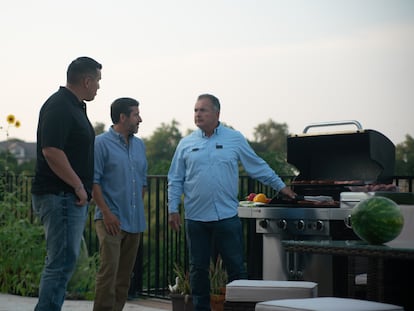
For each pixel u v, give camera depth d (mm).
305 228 5918
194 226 6301
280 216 6043
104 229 6020
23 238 8781
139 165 6188
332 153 6645
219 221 6223
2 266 8766
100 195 5984
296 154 6684
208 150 6289
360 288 5258
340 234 5785
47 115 5234
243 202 6445
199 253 6297
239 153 6328
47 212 5262
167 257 8188
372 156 6188
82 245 8383
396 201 4328
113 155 6055
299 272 5938
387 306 3631
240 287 4301
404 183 6805
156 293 8195
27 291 8562
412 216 4164
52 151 5172
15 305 7719
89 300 8117
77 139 5336
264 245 6172
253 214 6203
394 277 4004
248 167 6348
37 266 8609
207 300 6352
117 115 6102
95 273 8336
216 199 6227
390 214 3920
